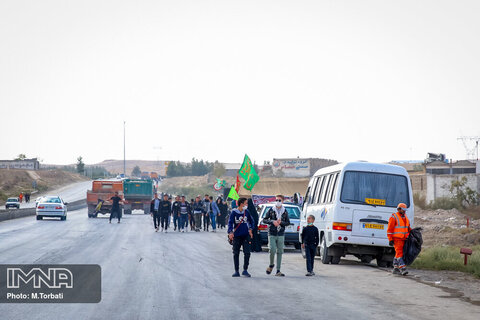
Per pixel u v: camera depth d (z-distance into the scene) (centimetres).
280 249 1531
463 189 7044
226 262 1827
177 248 2298
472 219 5897
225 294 1166
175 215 3494
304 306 1039
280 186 7394
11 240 2547
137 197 6294
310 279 1455
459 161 9738
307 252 1547
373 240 1816
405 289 1302
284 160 14300
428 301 1131
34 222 4297
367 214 1827
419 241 1611
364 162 1864
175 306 1019
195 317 923
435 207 7038
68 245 2316
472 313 1006
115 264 1681
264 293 1190
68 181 18612
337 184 1858
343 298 1144
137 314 945
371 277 1530
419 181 7750
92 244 2392
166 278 1395
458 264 1847
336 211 1827
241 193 5703
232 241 1533
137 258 1861
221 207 4081
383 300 1130
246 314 952
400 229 1628
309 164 14025
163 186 19800
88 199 5331
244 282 1363
